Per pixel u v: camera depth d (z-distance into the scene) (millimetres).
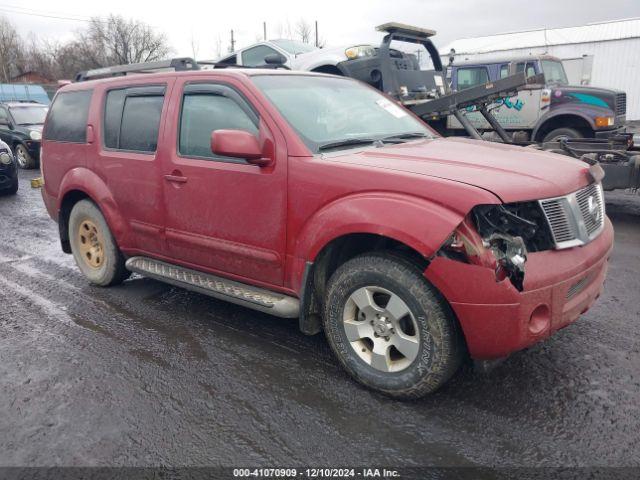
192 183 4012
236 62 12797
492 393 3279
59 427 3055
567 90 11031
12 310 4801
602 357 3688
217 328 4324
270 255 3631
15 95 28500
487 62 12188
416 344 3049
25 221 8688
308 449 2822
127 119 4617
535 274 2846
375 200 3045
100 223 5047
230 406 3223
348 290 3271
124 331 4297
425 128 4609
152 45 59625
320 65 10508
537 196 2941
